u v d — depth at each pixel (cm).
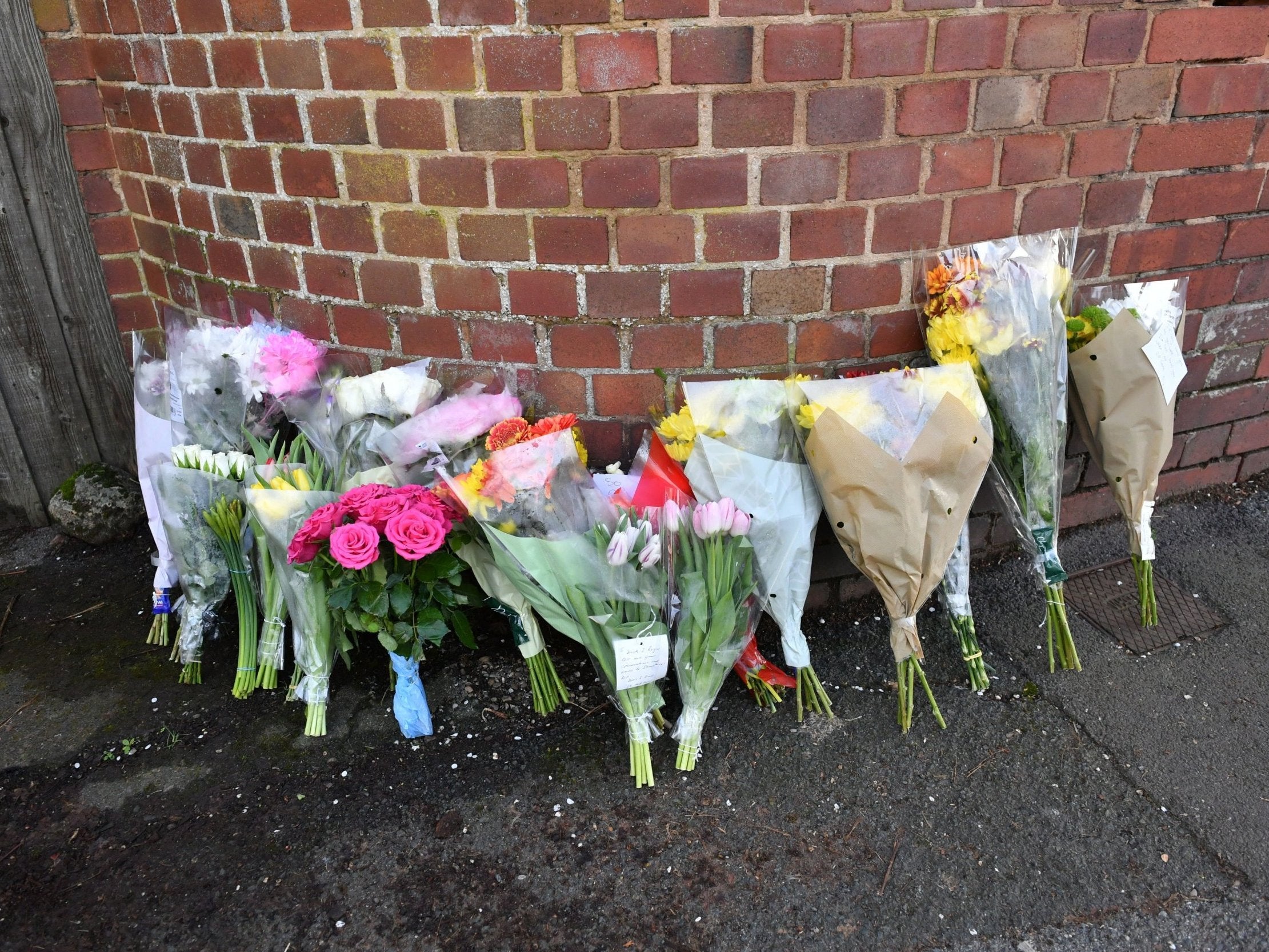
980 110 199
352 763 200
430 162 200
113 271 273
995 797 186
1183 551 265
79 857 179
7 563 284
